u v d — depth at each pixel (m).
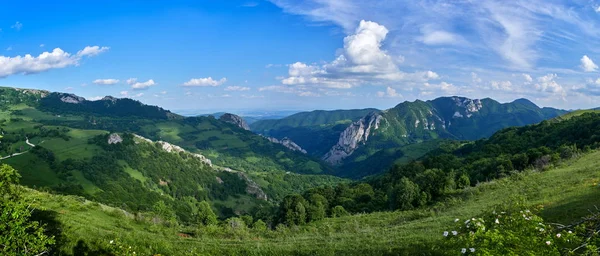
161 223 35.47
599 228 11.29
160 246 22.92
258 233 36.78
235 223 48.06
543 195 31.16
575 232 11.20
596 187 26.61
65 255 18.05
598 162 45.00
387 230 30.12
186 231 33.97
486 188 49.91
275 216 80.00
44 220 22.31
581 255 10.23
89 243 20.05
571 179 36.94
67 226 22.30
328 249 22.39
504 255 9.66
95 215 31.34
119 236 22.94
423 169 106.88
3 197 11.96
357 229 35.31
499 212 13.62
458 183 72.25
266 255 22.47
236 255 22.56
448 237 12.93
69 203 32.78
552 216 21.28
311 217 64.12
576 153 67.88
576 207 21.77
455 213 35.59
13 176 12.33
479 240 10.91
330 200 94.31
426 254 18.08
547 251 10.21
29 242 11.49
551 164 59.56
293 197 71.38
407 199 61.91
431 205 56.31
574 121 112.50
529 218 11.80
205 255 22.38
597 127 89.62
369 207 76.75
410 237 23.22
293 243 26.62
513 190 41.34
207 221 85.19
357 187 109.12
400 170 110.38
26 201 12.56
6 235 11.09
